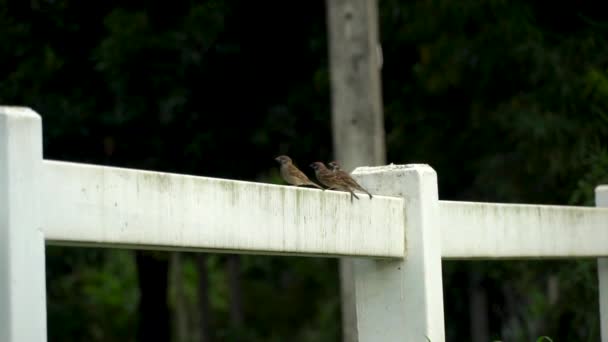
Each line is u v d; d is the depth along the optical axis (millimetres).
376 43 13234
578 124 17688
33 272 4320
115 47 17469
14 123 4277
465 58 19797
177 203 5020
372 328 6680
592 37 18438
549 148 17969
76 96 17891
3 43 17844
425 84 20469
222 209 5297
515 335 23188
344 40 13102
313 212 5922
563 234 7969
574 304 14344
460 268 21328
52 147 17969
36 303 4324
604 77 17250
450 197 22766
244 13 18625
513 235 7418
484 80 19828
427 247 6566
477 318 25391
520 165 19688
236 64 18703
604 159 13453
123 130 18141
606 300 8727
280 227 5688
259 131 19094
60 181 4461
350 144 13086
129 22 17703
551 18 19281
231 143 19047
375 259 6574
